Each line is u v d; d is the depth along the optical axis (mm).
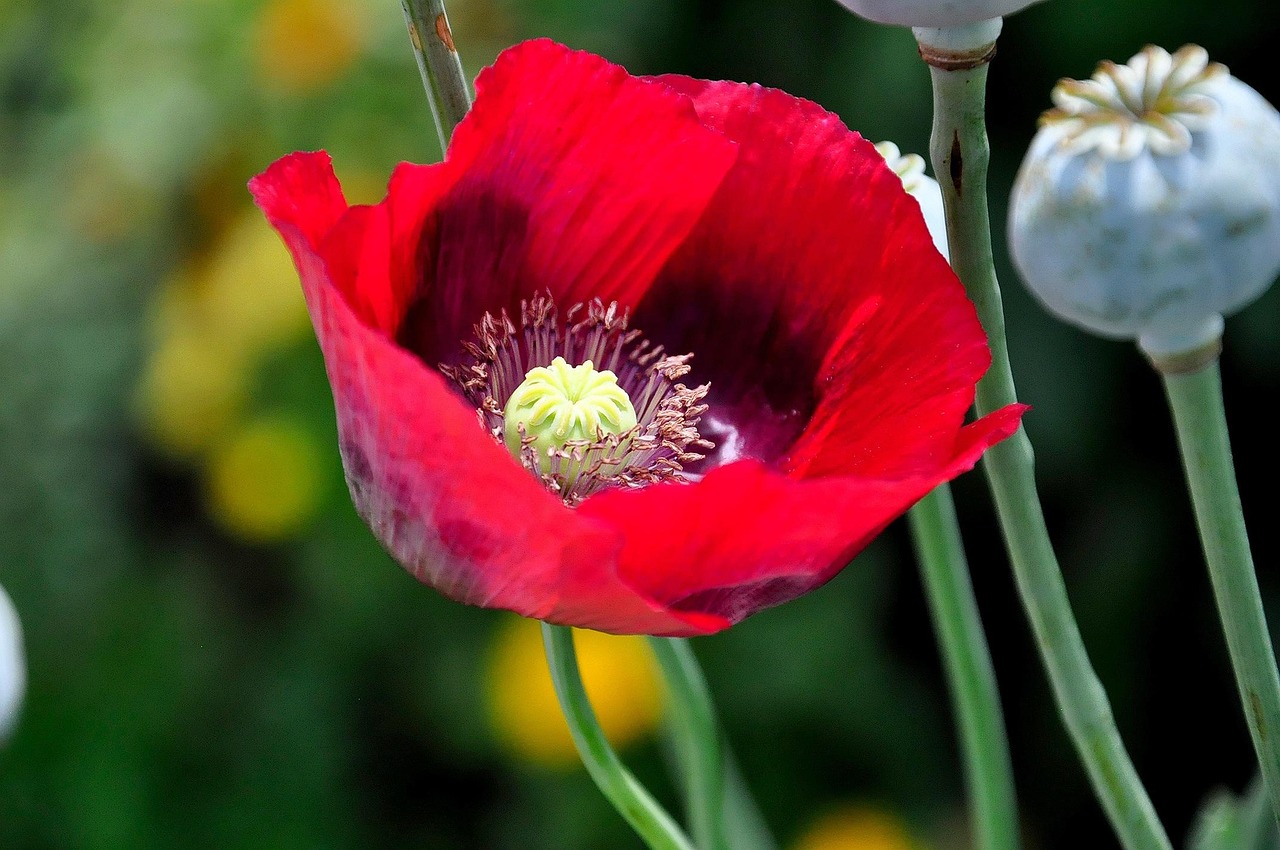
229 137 1369
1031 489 603
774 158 629
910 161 638
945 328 598
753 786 1365
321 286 572
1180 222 577
